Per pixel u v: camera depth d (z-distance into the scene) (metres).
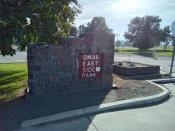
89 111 3.56
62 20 5.81
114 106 3.76
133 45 26.45
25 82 5.66
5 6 3.87
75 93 4.52
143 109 3.79
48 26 4.60
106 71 4.88
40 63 4.36
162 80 6.20
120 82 5.52
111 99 4.08
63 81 4.56
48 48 4.39
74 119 3.35
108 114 3.55
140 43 25.02
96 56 4.77
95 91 4.66
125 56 16.56
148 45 24.98
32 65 4.32
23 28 3.88
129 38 26.83
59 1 4.95
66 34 6.08
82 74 4.70
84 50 4.67
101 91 4.66
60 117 3.34
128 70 6.65
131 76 6.62
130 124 3.20
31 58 4.33
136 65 7.51
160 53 20.95
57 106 3.78
